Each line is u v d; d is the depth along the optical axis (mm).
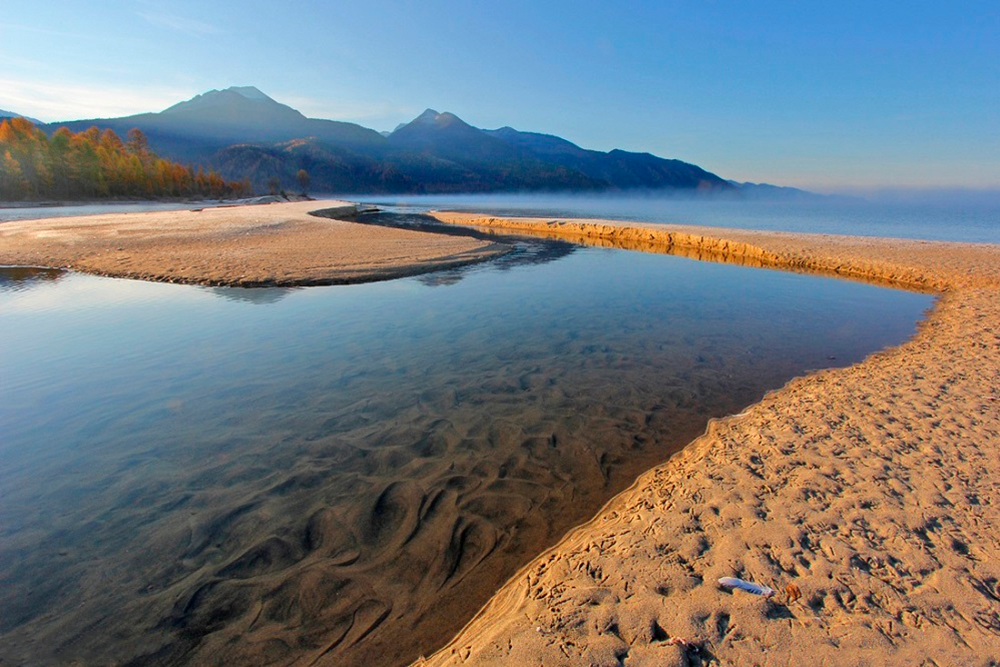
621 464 5191
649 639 2539
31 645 3000
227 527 4105
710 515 3703
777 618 2645
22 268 15781
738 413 6426
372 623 3197
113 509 4336
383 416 6258
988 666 2309
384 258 18281
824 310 12453
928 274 16234
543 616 2787
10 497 4508
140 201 78812
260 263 16328
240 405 6555
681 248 26438
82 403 6582
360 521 4199
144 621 3188
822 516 3605
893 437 4973
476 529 4125
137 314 11031
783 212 104062
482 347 9164
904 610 2684
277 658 2953
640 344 9500
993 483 4039
